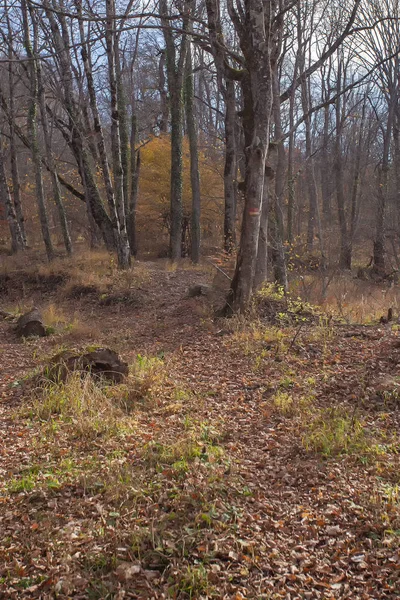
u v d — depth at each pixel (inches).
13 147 964.6
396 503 169.9
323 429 225.8
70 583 138.9
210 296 546.0
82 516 169.6
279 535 158.4
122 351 395.2
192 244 908.6
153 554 150.3
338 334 374.6
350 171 1201.4
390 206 1070.4
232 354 354.3
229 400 277.4
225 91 786.2
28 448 223.3
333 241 935.7
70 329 494.9
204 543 153.9
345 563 145.4
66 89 792.3
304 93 679.1
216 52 446.0
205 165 1095.0
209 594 135.6
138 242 1155.3
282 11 432.1
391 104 956.6
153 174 1088.2
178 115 891.4
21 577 142.8
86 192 821.9
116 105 682.8
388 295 616.4
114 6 595.8
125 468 197.5
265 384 296.0
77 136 806.5
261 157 427.8
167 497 176.9
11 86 903.1
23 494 181.6
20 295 709.3
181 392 284.8
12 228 948.0
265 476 195.0
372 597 133.0
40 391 292.5
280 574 142.9
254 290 465.1
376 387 268.1
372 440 214.8
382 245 949.8
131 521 165.2
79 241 1211.9
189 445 212.1
